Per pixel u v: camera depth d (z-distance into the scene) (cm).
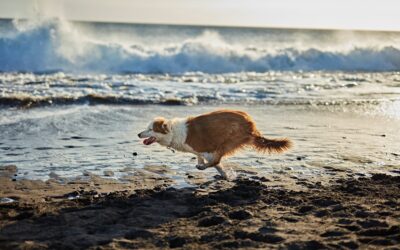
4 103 988
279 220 579
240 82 1430
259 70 1850
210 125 675
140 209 602
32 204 612
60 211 598
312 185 667
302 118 952
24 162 718
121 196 630
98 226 574
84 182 670
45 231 566
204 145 679
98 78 1374
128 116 940
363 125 913
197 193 645
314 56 2030
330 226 567
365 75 1736
